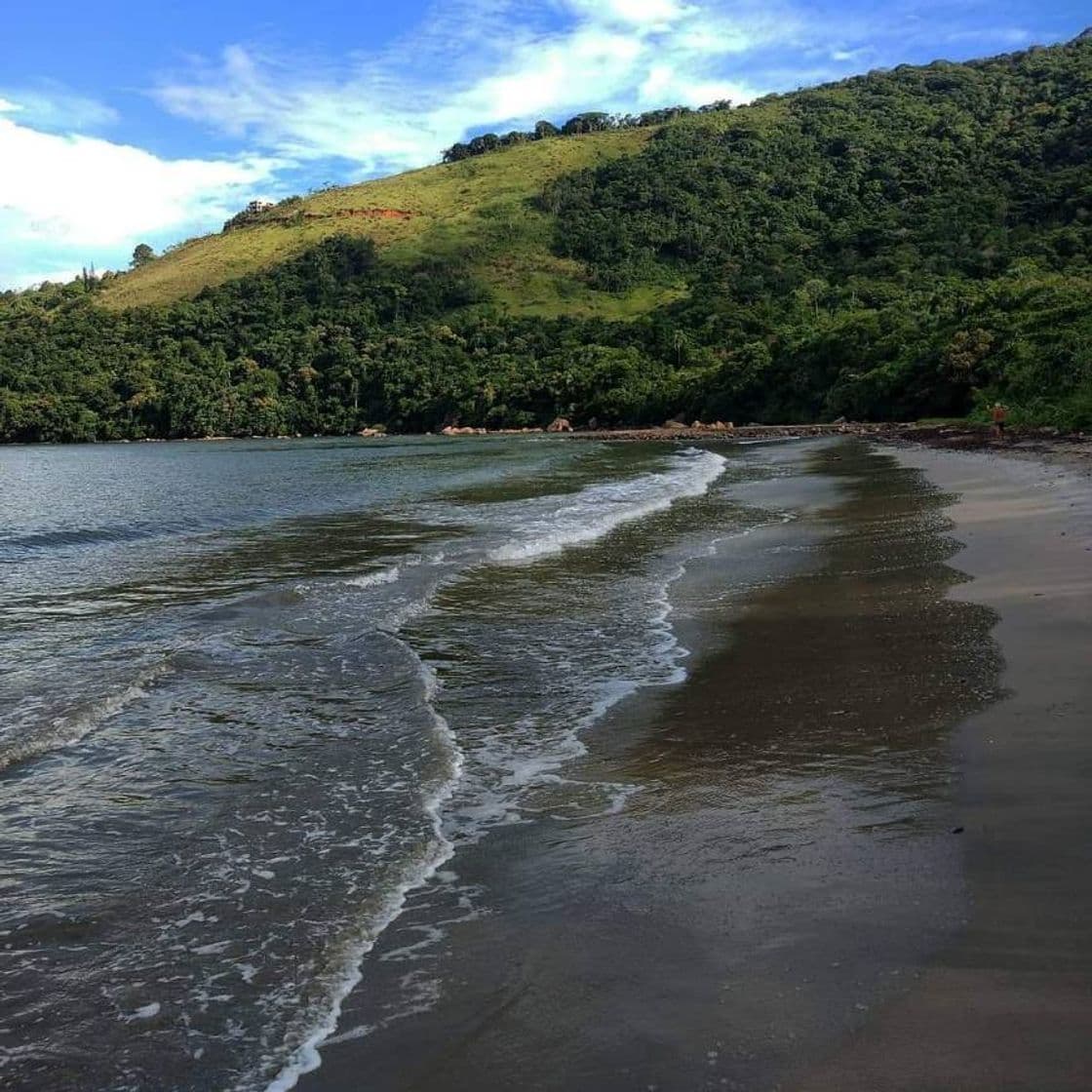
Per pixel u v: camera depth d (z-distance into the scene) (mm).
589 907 4113
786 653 8297
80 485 36812
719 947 3666
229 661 8773
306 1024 3400
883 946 3543
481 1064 3082
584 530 17125
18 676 8383
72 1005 3594
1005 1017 3047
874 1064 2867
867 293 92500
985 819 4578
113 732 6848
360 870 4645
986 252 91562
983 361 53562
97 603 11891
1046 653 7270
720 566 13133
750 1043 3037
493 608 10828
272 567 14469
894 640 8266
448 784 5742
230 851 4914
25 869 4758
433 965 3725
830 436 54156
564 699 7449
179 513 23891
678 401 83875
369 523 20156
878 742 5848
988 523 14375
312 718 7121
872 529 15242
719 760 5852
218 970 3797
